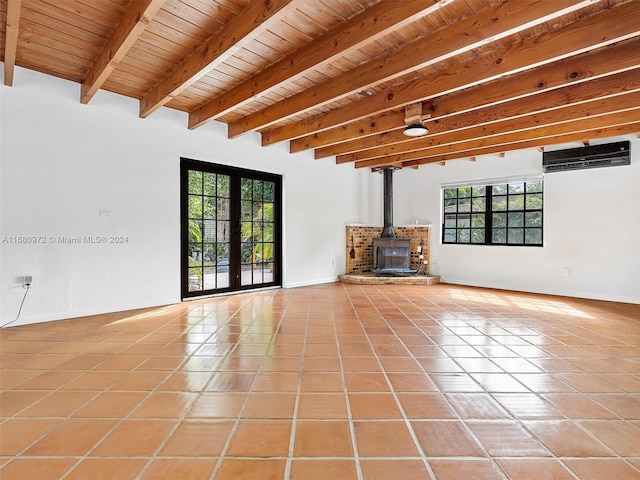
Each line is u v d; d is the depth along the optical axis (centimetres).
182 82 322
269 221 576
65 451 145
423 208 693
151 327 338
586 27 240
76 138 370
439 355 263
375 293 538
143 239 422
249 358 255
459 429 164
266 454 145
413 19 219
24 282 340
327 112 438
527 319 375
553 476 132
